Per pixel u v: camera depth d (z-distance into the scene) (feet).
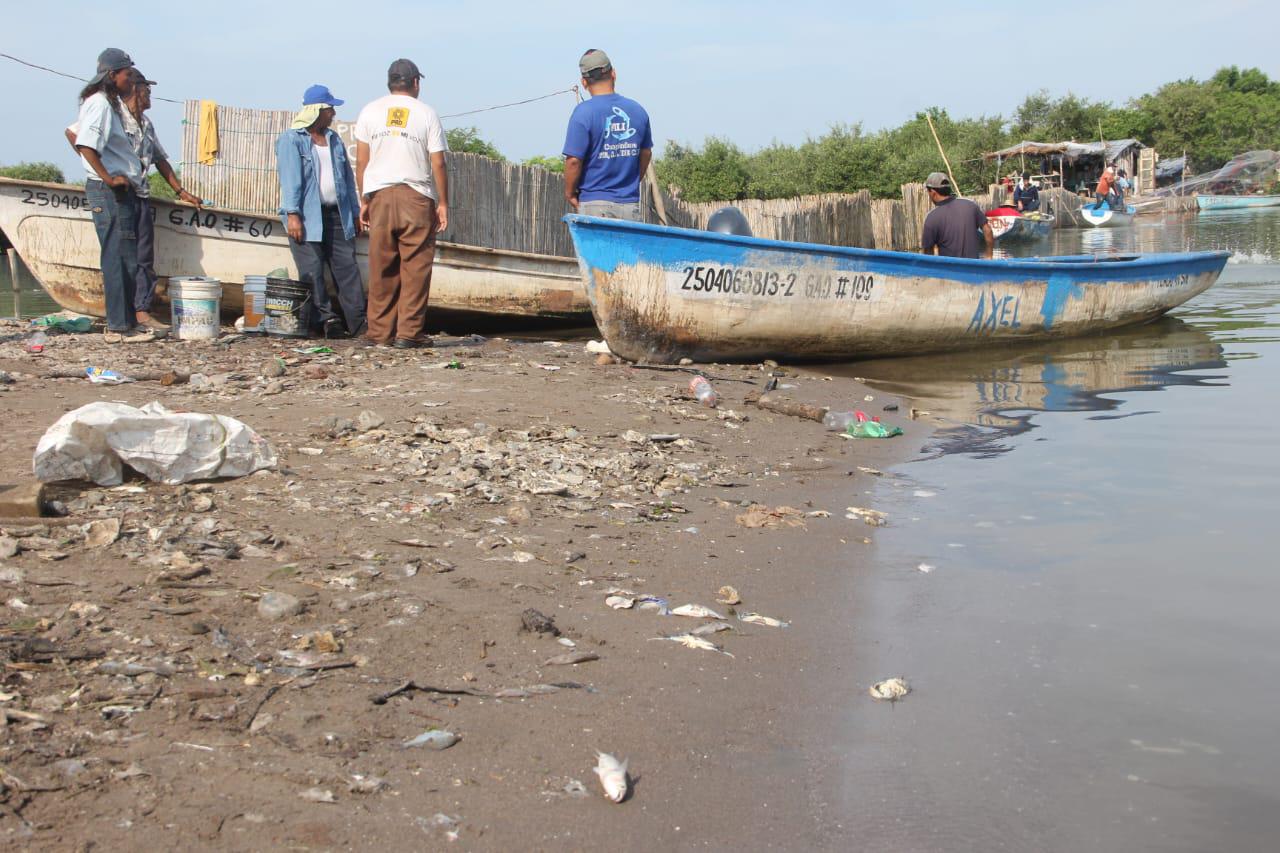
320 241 29.89
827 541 14.70
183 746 8.27
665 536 14.57
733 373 27.53
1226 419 22.06
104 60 27.94
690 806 8.17
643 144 28.71
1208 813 8.07
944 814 8.13
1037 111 216.33
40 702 8.61
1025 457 19.45
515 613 11.36
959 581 13.15
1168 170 220.23
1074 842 7.75
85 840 7.11
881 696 10.07
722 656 10.86
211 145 34.50
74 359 25.40
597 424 20.34
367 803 7.82
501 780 8.30
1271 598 12.32
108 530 12.35
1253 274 54.13
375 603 11.21
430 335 33.01
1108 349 32.99
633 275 26.61
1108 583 12.94
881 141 139.74
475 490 15.58
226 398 20.99
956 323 31.91
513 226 39.04
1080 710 9.75
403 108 27.55
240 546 12.47
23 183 29.84
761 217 61.52
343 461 16.46
